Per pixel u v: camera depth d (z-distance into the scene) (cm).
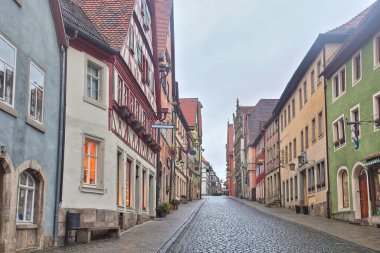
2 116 1162
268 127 5416
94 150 1819
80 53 1750
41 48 1429
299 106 3716
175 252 1396
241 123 8538
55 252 1339
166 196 3969
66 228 1573
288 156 4203
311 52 3095
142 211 2672
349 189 2494
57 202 1532
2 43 1164
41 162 1421
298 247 1506
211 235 1878
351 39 2338
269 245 1559
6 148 1184
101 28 2106
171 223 2458
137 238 1731
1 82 1158
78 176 1686
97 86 1866
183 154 5500
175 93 4619
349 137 2488
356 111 2447
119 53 1950
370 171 2241
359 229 2088
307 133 3466
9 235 1189
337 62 2648
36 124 1367
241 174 8219
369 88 2225
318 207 3075
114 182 1914
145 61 2686
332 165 2778
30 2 1341
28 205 1368
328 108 2862
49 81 1499
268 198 5322
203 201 6081
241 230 2100
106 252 1345
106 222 1816
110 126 1892
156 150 3139
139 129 2409
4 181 1188
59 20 1550
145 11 2650
